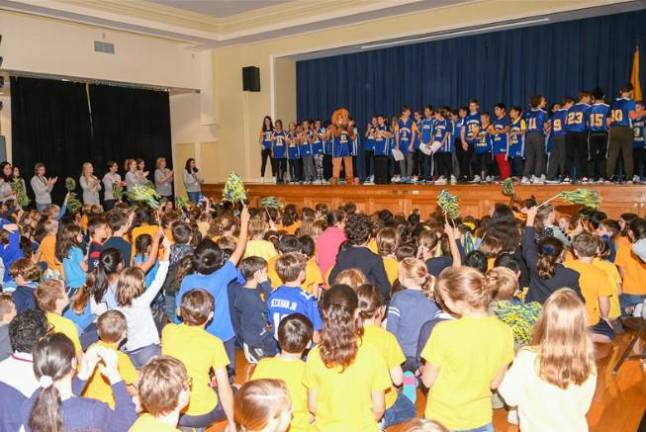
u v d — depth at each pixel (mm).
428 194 8672
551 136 8281
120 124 11398
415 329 2859
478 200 8258
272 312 3018
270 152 11086
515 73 9750
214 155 12391
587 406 1864
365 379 1982
